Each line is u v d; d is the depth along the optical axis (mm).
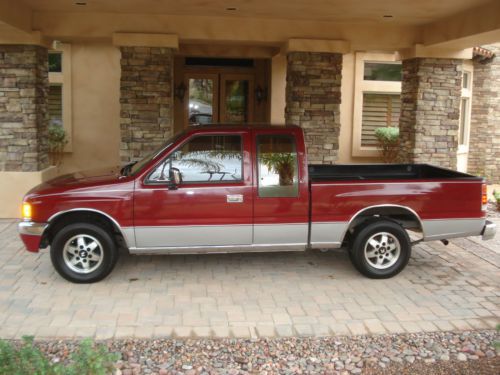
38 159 10086
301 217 6777
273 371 4730
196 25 9891
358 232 6934
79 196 6520
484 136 15445
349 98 14039
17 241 8523
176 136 7098
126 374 4633
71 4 8977
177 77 14602
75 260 6711
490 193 13867
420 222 6930
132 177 6613
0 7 8055
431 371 4770
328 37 10266
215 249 6746
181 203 6586
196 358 4938
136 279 6938
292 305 6188
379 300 6371
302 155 6762
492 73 15164
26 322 5621
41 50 10156
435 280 7082
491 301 6391
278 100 13320
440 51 10703
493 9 8422
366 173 8648
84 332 5410
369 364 4883
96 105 13242
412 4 8578
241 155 6711
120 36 9734
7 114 9852
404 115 11430
